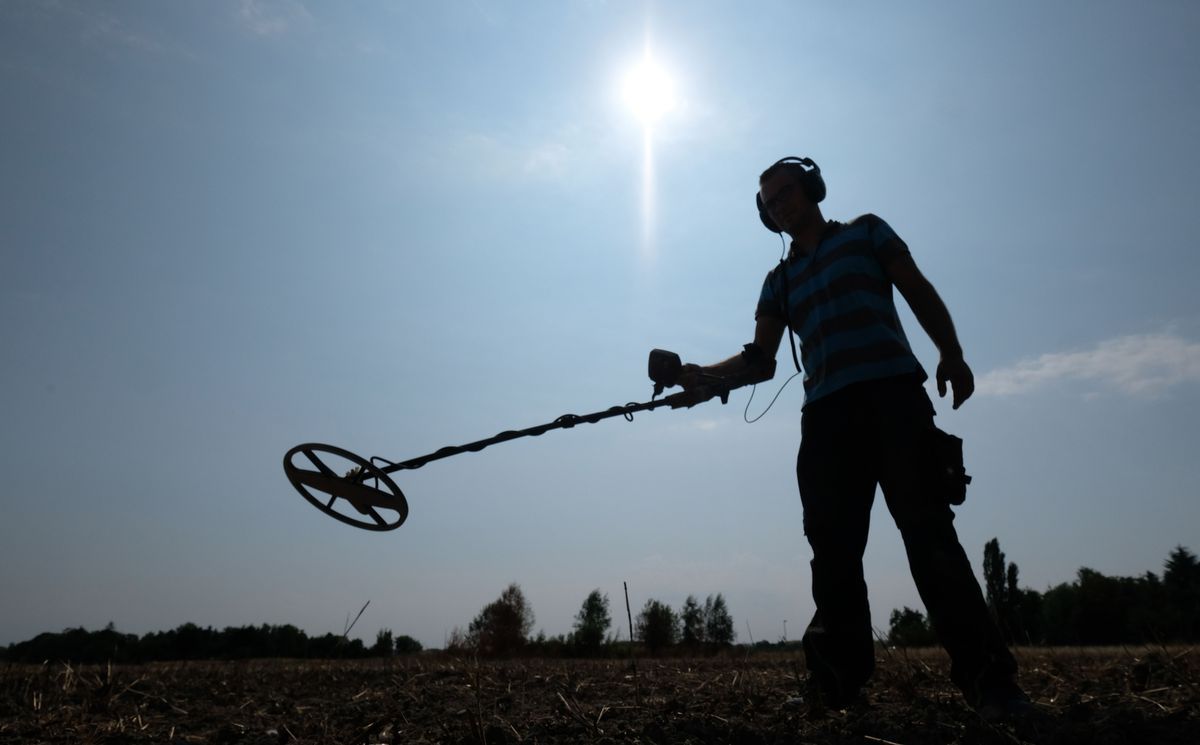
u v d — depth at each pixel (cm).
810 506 329
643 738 293
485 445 354
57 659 722
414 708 434
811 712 333
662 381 383
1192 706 294
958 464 299
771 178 361
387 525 358
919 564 294
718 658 878
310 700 518
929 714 301
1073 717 287
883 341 320
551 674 644
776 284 371
